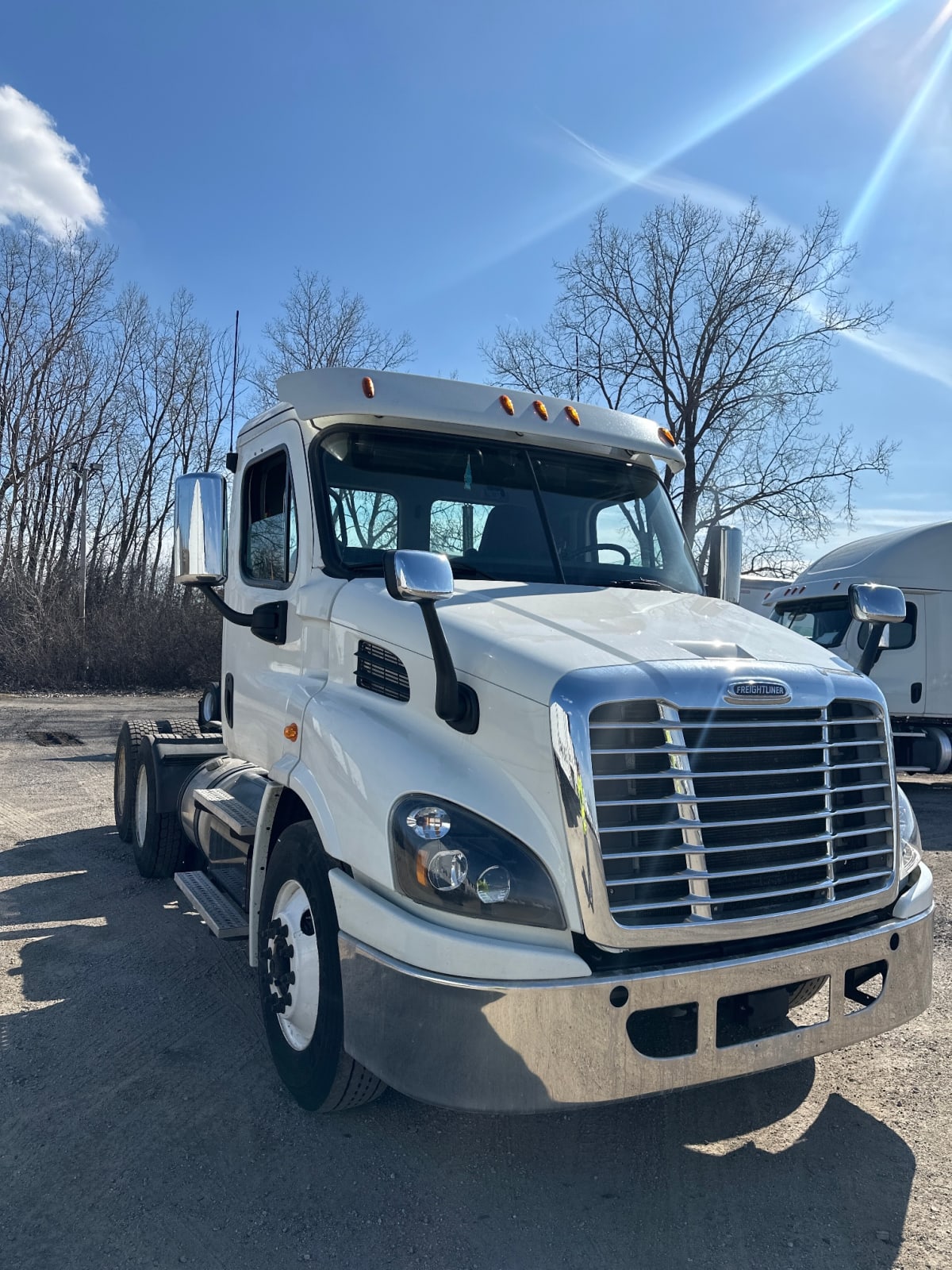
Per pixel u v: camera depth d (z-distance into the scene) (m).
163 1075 3.79
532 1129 3.46
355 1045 2.97
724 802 2.90
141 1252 2.73
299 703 3.83
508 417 4.32
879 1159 3.29
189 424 36.56
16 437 29.67
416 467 4.21
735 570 4.93
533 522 4.30
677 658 3.00
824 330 30.52
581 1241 2.82
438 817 2.84
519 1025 2.63
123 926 5.59
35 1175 3.10
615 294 32.09
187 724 7.57
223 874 5.04
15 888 6.33
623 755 2.80
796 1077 3.92
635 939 2.71
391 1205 2.97
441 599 2.95
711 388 31.27
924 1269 2.71
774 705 2.98
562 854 2.73
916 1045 4.24
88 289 31.47
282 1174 3.13
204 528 3.98
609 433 4.57
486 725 2.98
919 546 11.96
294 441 4.28
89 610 26.11
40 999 4.52
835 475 30.48
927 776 13.71
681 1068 2.77
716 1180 3.15
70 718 17.20
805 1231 2.88
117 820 7.66
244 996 4.60
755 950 2.92
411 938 2.79
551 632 3.20
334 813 3.25
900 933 3.26
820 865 3.06
